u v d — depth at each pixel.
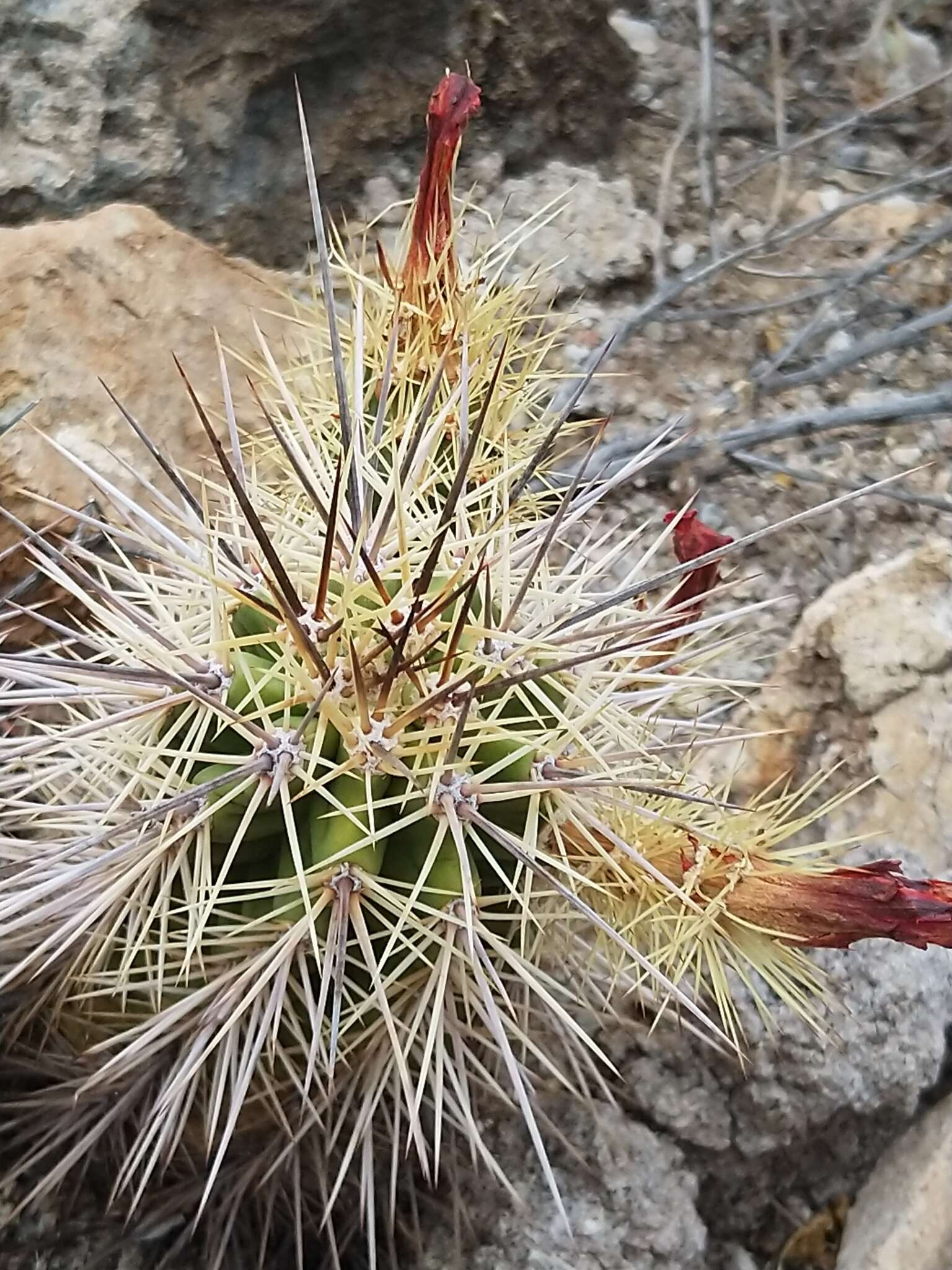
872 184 0.31
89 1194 0.16
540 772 0.12
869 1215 0.17
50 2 0.24
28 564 0.18
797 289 0.29
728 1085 0.17
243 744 0.12
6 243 0.21
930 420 0.27
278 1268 0.16
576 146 0.29
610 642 0.14
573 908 0.13
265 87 0.26
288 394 0.15
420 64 0.27
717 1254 0.18
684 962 0.13
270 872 0.12
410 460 0.13
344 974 0.12
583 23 0.28
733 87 0.32
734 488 0.25
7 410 0.19
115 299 0.21
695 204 0.30
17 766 0.15
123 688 0.12
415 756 0.12
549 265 0.27
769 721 0.21
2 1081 0.15
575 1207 0.16
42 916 0.12
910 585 0.22
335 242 0.21
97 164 0.25
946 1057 0.19
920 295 0.29
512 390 0.16
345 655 0.12
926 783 0.20
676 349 0.27
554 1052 0.16
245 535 0.14
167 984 0.13
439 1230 0.16
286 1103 0.14
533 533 0.15
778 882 0.12
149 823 0.12
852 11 0.32
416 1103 0.12
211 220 0.26
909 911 0.12
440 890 0.12
